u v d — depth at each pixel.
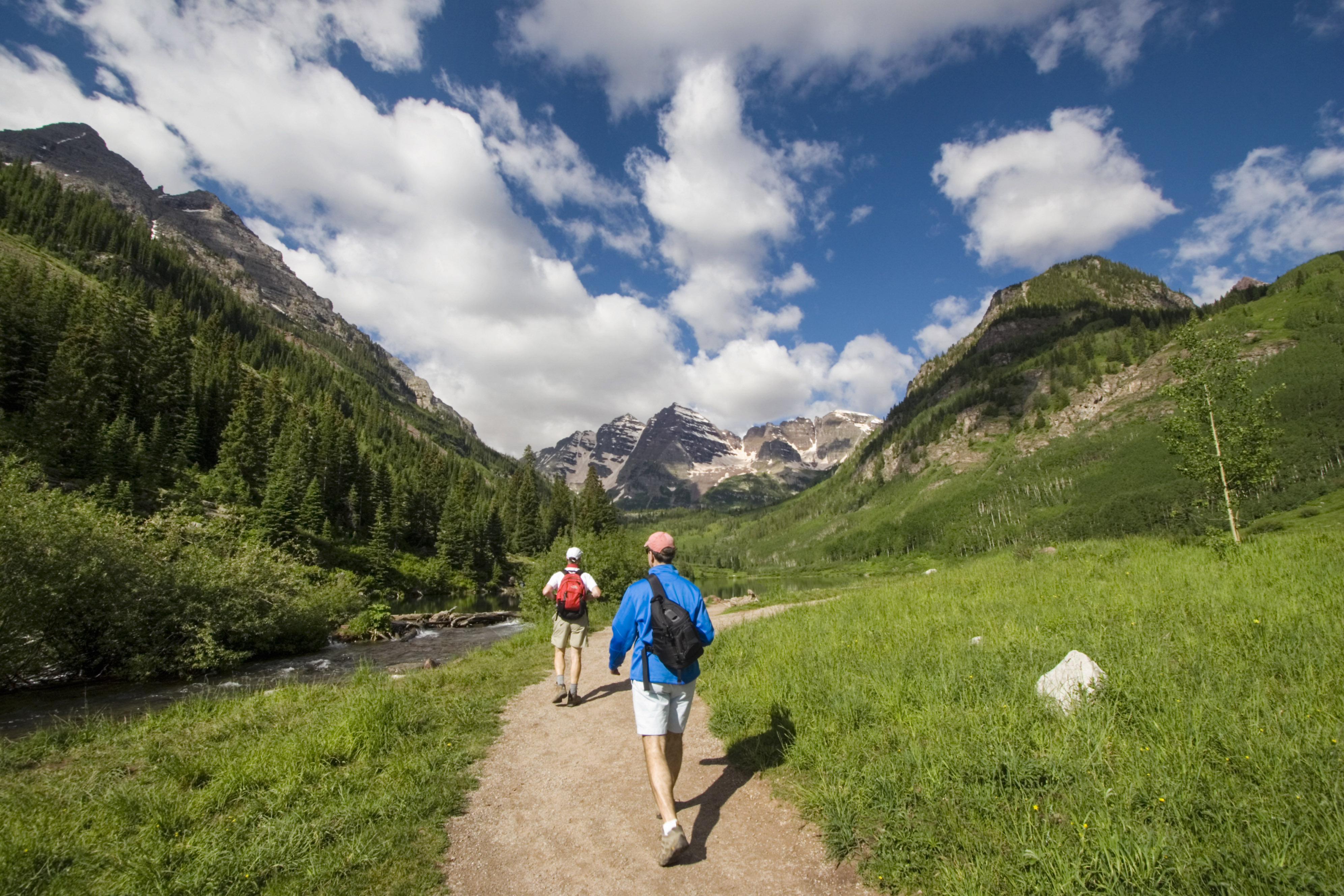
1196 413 19.72
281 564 24.30
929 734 5.12
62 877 3.87
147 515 44.72
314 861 4.10
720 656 9.87
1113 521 127.25
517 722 7.91
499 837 4.63
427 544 84.81
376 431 148.38
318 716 7.87
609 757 6.36
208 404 73.88
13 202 148.62
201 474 61.81
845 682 6.84
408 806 4.99
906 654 7.61
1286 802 3.43
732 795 5.04
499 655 13.93
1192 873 2.99
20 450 44.75
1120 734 4.62
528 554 101.56
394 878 3.96
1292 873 2.84
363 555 63.25
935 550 172.38
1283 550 12.72
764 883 3.77
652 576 4.71
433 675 10.81
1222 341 19.25
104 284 131.12
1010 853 3.48
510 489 118.00
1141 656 6.17
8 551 14.98
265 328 189.75
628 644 4.61
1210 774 3.79
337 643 26.98
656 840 4.46
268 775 5.60
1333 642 5.92
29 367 55.22
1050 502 166.62
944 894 3.30
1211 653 6.09
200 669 18.44
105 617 16.64
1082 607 9.37
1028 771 4.15
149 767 6.36
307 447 74.81
